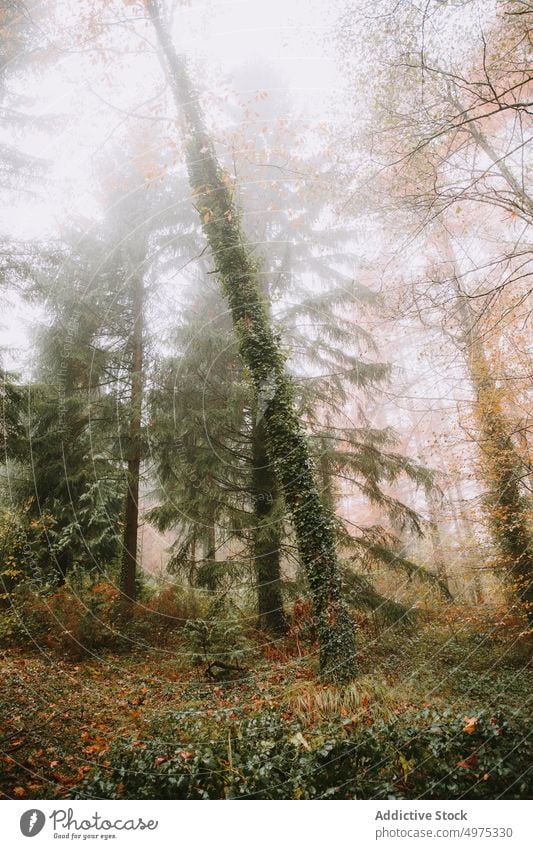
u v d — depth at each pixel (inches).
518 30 258.1
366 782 149.2
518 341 308.3
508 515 339.3
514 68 266.4
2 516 362.3
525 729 163.5
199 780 146.3
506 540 350.3
